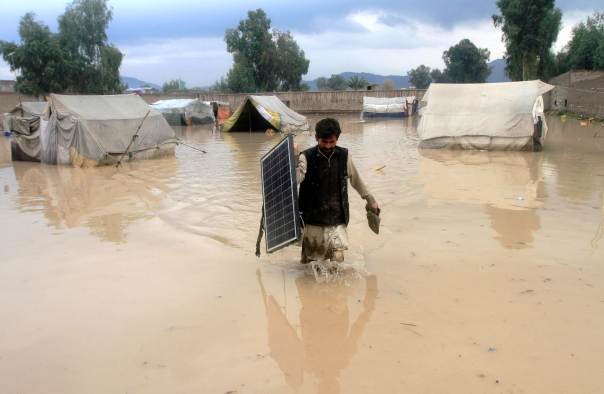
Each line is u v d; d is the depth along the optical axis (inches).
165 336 147.0
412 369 125.2
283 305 166.9
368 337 143.0
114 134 586.6
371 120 1336.1
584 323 147.2
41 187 435.2
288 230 179.8
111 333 149.9
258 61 2324.1
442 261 206.4
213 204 334.0
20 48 1535.4
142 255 227.3
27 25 1539.1
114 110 616.4
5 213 329.4
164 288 185.5
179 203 341.7
